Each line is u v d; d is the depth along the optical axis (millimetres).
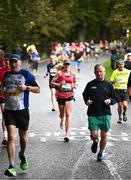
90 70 65312
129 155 19016
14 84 15945
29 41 67062
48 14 67500
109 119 17688
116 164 17500
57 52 78250
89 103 17562
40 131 24203
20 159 16578
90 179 15492
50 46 93500
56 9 86812
